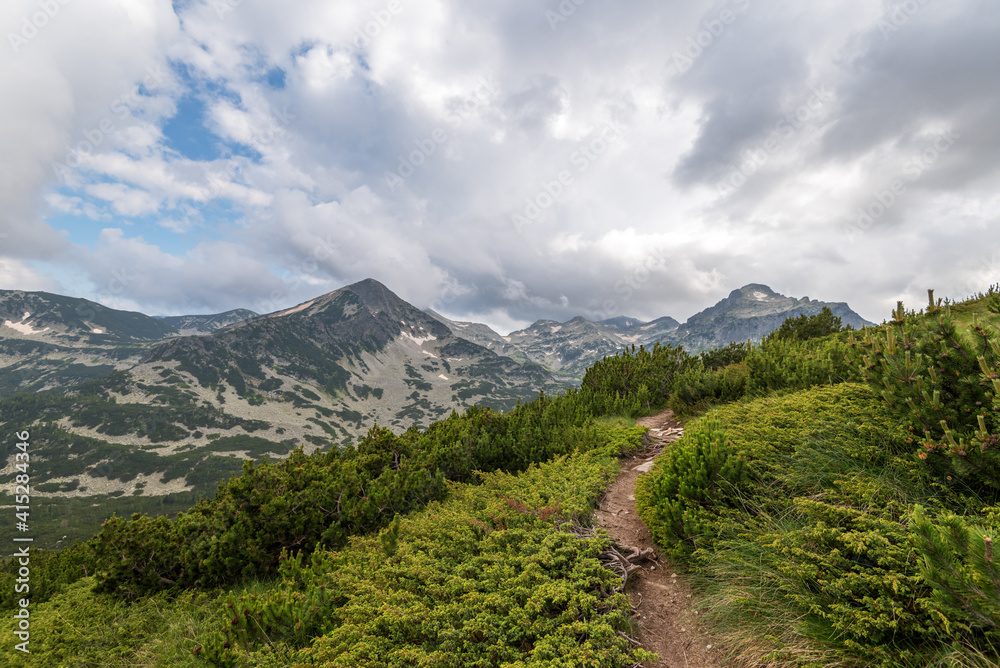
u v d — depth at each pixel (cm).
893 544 329
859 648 290
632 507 696
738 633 364
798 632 330
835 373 841
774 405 744
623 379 1688
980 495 369
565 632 376
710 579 444
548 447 1048
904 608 288
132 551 705
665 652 379
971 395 396
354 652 375
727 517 479
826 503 424
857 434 518
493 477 884
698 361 1730
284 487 819
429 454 1011
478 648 373
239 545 723
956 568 254
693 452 562
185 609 633
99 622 614
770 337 1364
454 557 560
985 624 249
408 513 824
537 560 491
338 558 616
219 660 443
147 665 496
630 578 496
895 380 452
